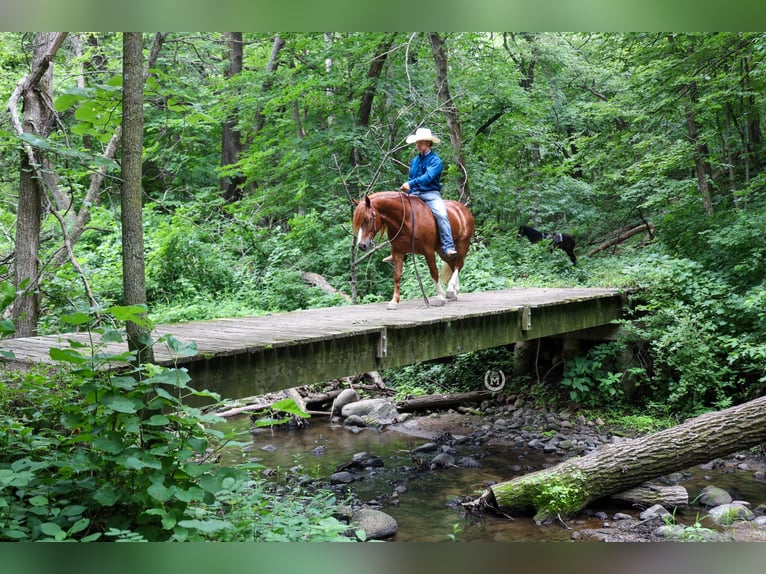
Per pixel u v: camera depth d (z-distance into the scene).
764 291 8.50
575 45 20.38
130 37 3.87
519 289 10.80
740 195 11.05
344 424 9.44
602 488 5.85
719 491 6.15
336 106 15.16
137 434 3.76
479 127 15.14
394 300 8.16
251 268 13.77
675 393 9.20
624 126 17.45
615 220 17.33
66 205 7.87
